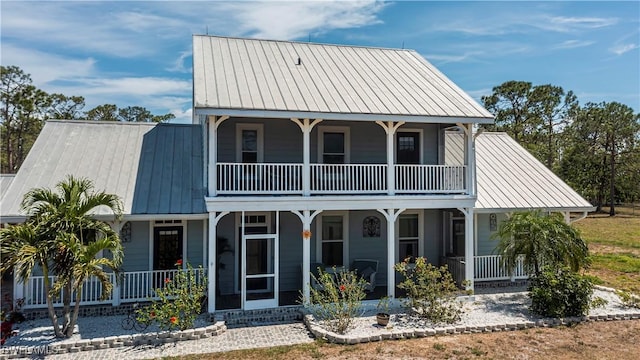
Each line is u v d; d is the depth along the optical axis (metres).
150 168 13.45
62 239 9.20
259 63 14.90
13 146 35.66
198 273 12.80
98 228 10.00
